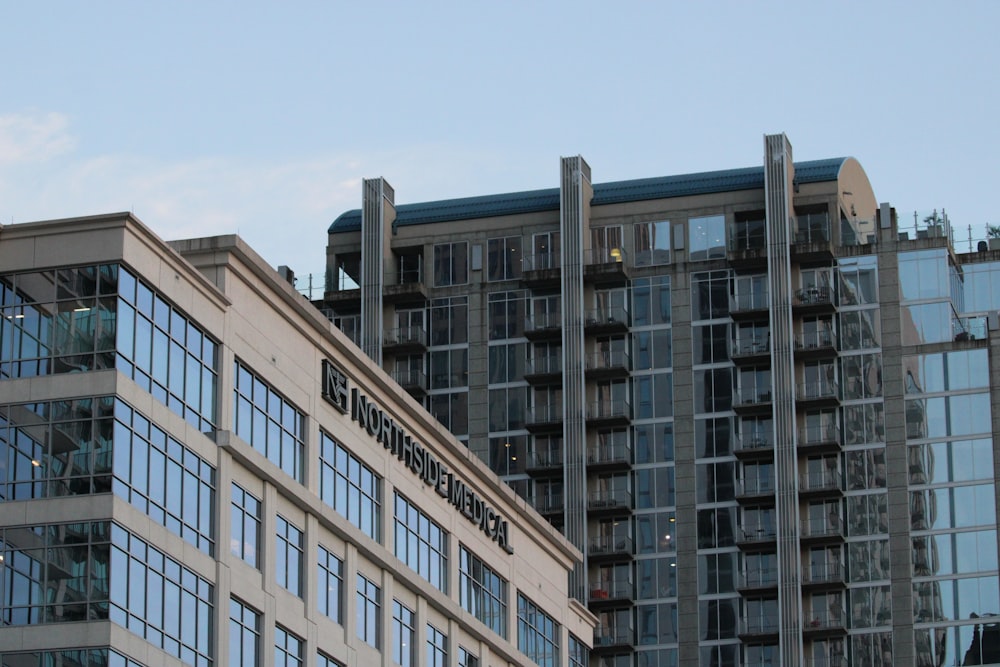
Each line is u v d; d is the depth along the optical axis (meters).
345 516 107.38
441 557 118.44
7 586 87.00
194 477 93.69
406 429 115.69
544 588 133.12
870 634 193.75
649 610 197.25
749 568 196.00
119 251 90.12
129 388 89.56
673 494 199.50
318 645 102.88
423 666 114.50
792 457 195.88
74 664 85.44
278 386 101.69
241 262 99.31
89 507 87.31
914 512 196.62
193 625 91.94
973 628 192.62
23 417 89.00
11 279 90.81
